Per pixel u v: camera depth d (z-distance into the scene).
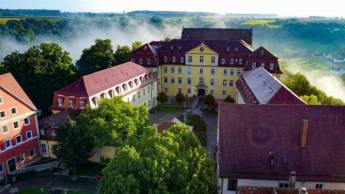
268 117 40.28
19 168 57.59
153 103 91.69
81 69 93.06
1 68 73.88
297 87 77.25
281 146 38.97
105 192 31.86
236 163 38.53
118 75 74.25
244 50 90.81
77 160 52.75
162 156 31.89
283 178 37.53
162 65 95.75
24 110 57.41
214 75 93.62
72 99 63.53
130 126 51.00
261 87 59.56
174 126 38.91
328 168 37.84
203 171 33.12
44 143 61.41
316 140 38.91
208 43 94.44
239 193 30.41
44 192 49.31
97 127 50.56
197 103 92.56
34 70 72.06
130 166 31.73
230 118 40.50
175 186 31.86
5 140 54.44
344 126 39.38
